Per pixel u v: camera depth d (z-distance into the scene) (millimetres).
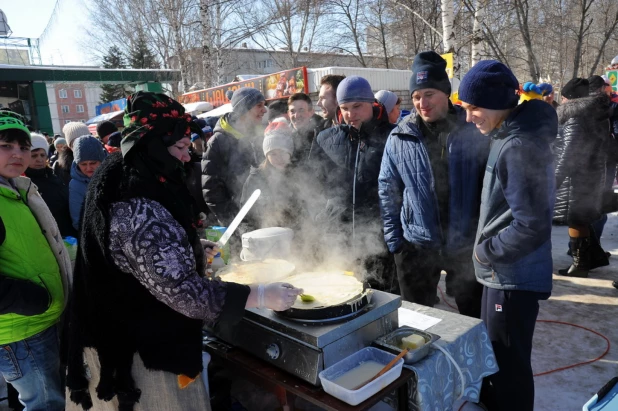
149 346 1088
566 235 4316
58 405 1673
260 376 1289
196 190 2822
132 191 1020
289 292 1146
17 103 12508
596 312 2746
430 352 1311
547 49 16234
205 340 1501
